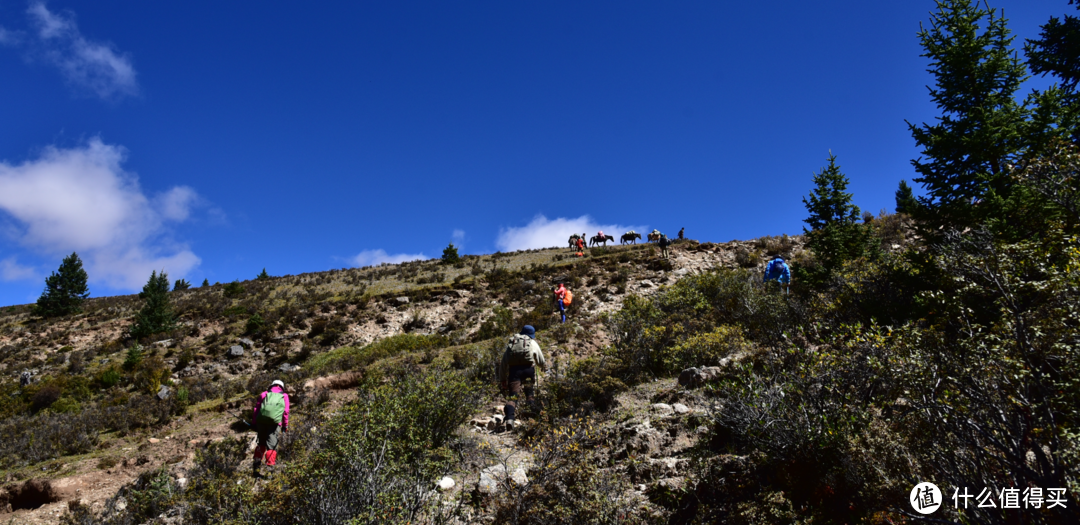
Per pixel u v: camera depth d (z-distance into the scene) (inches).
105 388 707.4
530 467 178.4
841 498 126.5
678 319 436.5
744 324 380.2
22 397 661.9
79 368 809.5
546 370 375.6
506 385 301.6
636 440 195.8
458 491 189.9
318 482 161.0
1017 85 336.8
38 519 273.0
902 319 254.7
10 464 374.3
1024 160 158.9
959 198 313.6
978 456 101.3
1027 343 105.0
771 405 151.3
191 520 204.7
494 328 735.7
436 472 194.2
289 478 169.9
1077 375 97.0
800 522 120.2
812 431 135.1
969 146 313.7
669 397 254.2
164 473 271.1
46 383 679.7
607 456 197.6
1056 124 300.5
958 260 139.3
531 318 732.0
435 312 922.7
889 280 291.3
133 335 956.6
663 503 150.3
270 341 876.6
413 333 856.9
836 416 136.9
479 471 208.2
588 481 153.5
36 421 500.1
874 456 119.1
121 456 345.4
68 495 291.3
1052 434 91.5
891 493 111.6
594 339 495.5
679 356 327.3
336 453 180.5
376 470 163.2
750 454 152.9
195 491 233.5
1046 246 133.1
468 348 550.6
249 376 745.0
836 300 304.5
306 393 421.7
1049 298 113.5
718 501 140.9
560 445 177.9
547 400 285.7
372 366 513.3
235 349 831.1
